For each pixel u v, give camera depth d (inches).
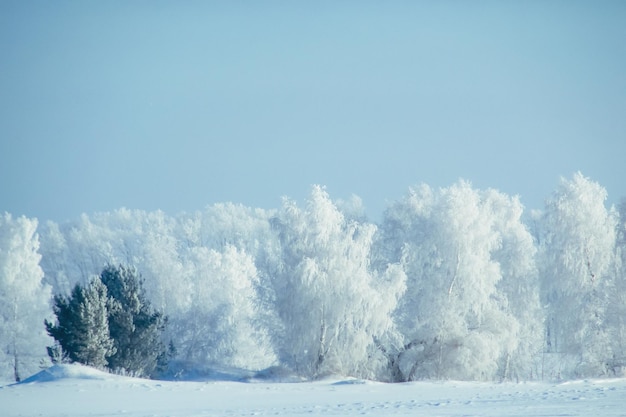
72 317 6171.3
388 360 6865.2
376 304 6589.6
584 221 7037.4
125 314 6481.3
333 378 6284.5
